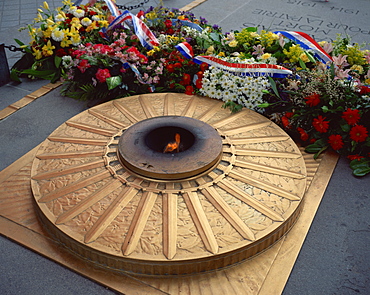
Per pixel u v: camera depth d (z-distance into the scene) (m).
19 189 3.24
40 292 2.50
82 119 3.80
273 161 3.28
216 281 2.53
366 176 3.58
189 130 3.41
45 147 3.41
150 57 4.79
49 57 5.05
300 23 7.40
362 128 3.56
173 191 2.89
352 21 7.54
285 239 2.86
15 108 4.43
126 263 2.49
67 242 2.65
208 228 2.65
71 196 2.89
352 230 3.02
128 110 3.96
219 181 3.01
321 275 2.66
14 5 8.20
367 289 2.57
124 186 2.95
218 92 4.16
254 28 5.29
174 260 2.45
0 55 4.79
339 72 3.90
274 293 2.47
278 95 3.99
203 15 7.69
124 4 8.11
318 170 3.61
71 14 5.23
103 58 4.48
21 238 2.82
